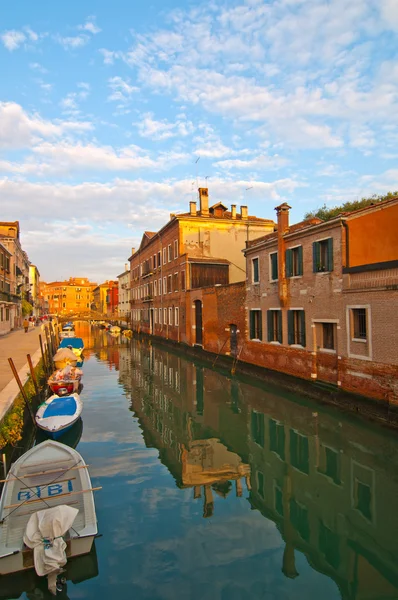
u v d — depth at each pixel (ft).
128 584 18.52
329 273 46.09
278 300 57.62
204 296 86.84
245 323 68.64
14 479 23.29
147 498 27.04
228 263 102.32
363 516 24.63
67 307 361.10
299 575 19.20
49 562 17.70
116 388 63.46
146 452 35.76
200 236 104.78
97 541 21.94
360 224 41.60
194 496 27.40
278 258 56.08
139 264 165.17
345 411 42.34
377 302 38.75
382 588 18.33
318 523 23.99
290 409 46.80
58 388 52.37
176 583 18.57
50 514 19.01
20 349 78.69
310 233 49.70
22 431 36.94
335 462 32.09
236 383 63.00
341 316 44.16
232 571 19.44
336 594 17.85
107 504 26.14
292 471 31.50
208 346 85.25
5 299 111.86
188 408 49.88
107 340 150.10
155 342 128.88
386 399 37.50
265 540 22.21
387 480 28.58
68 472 24.54
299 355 52.54
